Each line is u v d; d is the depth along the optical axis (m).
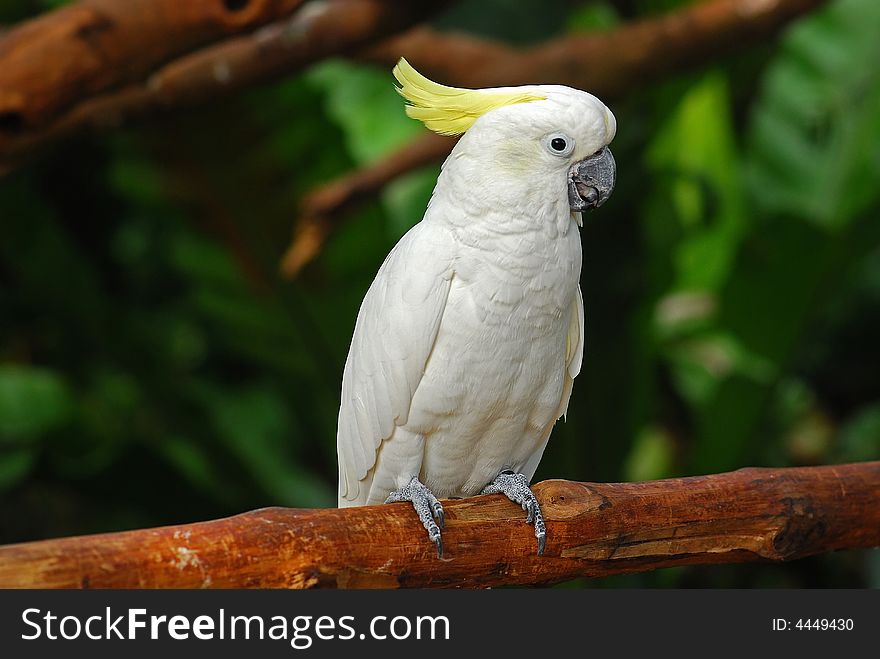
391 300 4.59
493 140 4.38
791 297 7.86
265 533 3.56
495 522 4.03
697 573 9.79
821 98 8.89
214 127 7.26
